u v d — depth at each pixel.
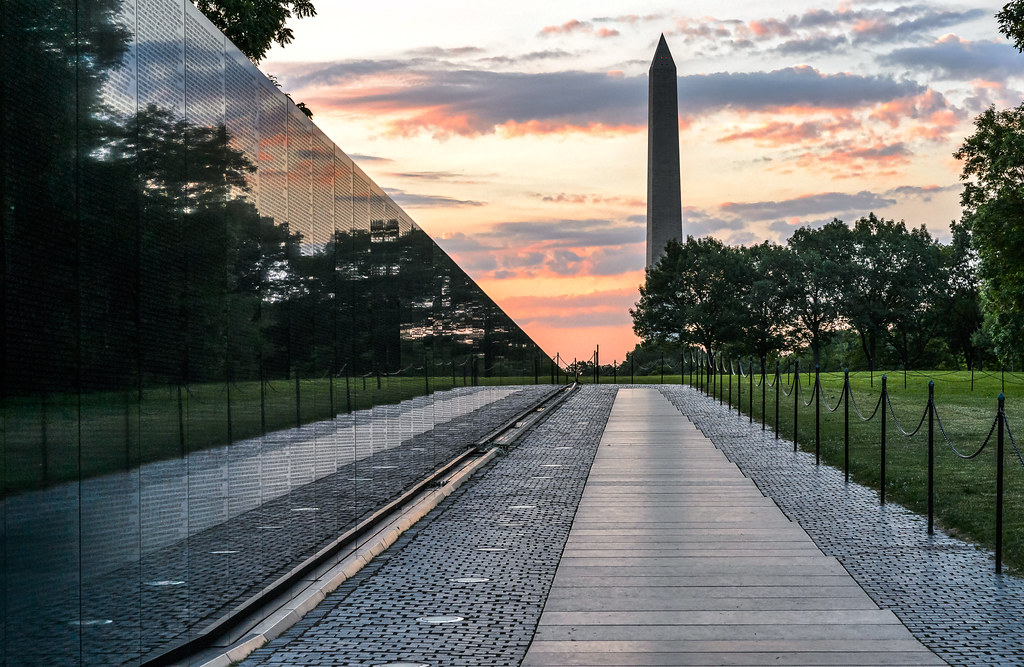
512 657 6.70
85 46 5.38
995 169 39.28
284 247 8.84
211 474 6.99
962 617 7.65
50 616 4.94
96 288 5.46
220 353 7.22
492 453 19.59
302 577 8.88
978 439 22.00
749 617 7.70
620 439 23.12
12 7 4.69
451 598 8.34
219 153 7.30
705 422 28.03
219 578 7.09
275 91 8.73
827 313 91.94
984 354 89.75
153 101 6.21
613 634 7.25
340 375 10.62
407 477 14.07
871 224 103.62
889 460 18.17
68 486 5.13
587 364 70.06
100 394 5.48
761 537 11.02
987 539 10.70
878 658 6.62
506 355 34.84
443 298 18.23
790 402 36.53
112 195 5.66
